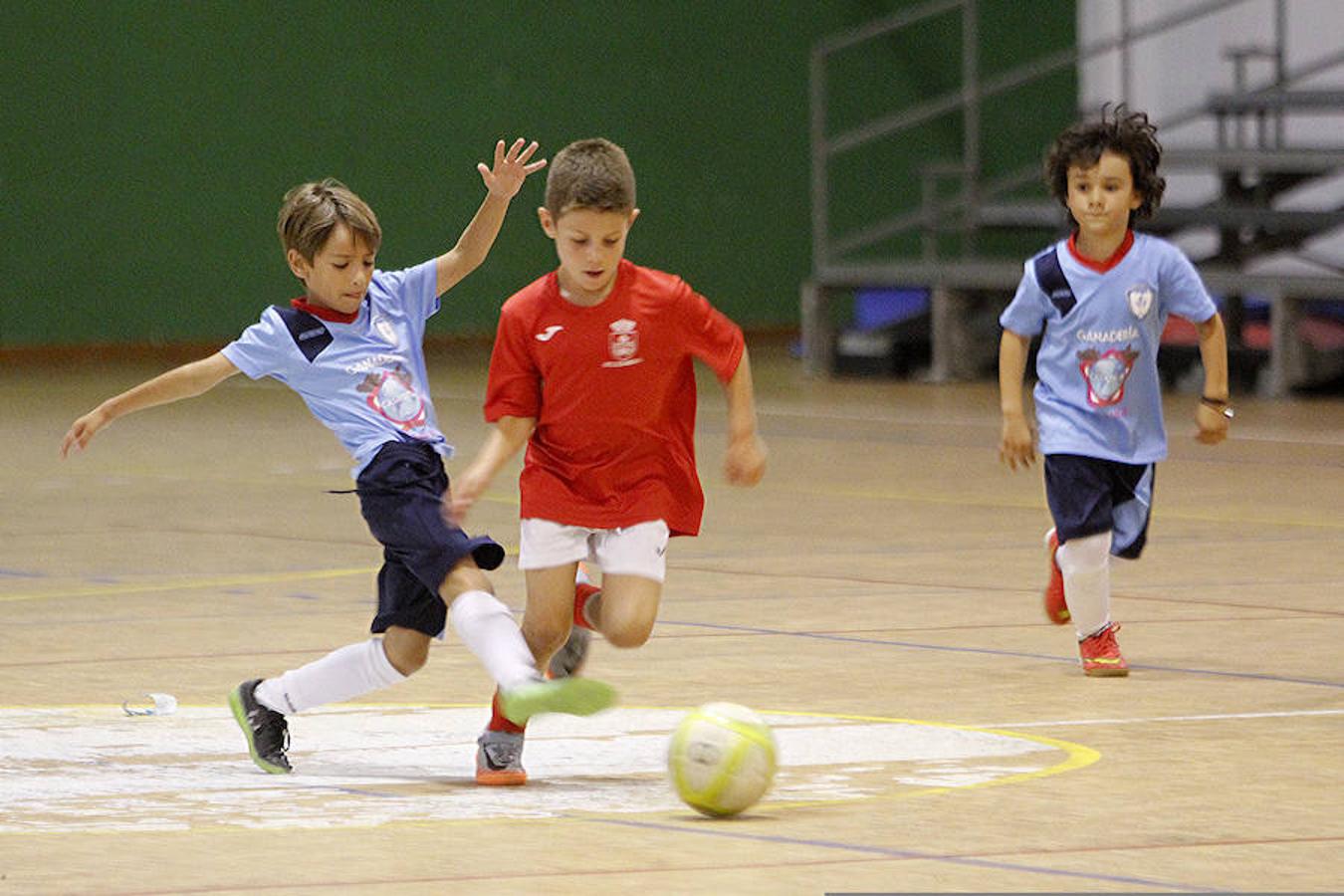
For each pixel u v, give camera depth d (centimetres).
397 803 1002
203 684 1345
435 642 1498
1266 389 3688
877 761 1094
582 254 1031
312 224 1093
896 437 3058
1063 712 1232
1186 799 992
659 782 1055
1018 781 1039
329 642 1499
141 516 2248
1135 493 1391
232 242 4612
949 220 4281
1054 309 1409
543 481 1070
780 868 860
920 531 2103
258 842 916
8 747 1145
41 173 4406
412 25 4741
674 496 1075
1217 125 4525
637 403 1055
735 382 1062
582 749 1144
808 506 2308
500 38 4834
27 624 1579
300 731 1199
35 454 2884
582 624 1112
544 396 1068
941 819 953
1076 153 1392
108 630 1552
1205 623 1555
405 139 4753
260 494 2442
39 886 838
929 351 4188
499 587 1772
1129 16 4700
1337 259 4581
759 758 955
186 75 4538
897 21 4166
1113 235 1397
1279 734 1161
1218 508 2256
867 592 1719
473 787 1043
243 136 4603
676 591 1730
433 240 4800
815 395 3778
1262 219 3747
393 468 1079
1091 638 1356
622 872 855
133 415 3503
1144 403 1391
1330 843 902
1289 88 4512
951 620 1579
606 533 1067
